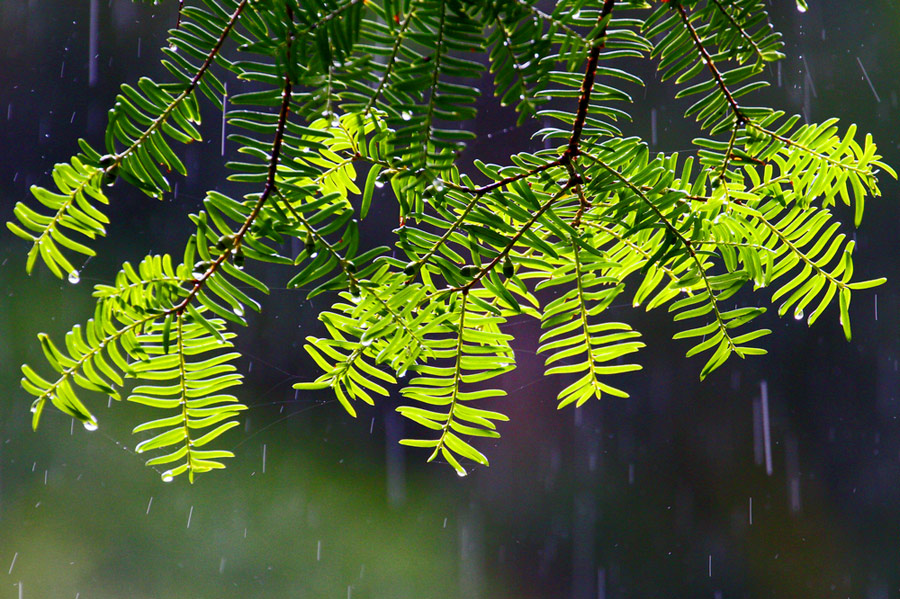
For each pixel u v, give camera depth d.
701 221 1.61
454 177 1.60
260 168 1.58
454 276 1.61
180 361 1.60
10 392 5.88
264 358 5.99
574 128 1.59
